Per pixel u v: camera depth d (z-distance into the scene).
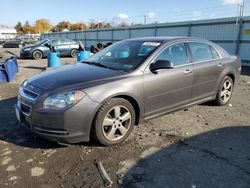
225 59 5.76
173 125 4.76
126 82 3.93
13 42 38.25
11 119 5.14
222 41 17.39
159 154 3.71
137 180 3.11
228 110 5.70
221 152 3.78
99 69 4.30
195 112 5.50
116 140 3.96
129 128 4.11
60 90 3.55
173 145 3.98
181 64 4.76
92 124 3.72
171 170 3.32
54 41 19.78
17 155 3.72
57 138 3.55
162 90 4.40
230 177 3.18
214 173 3.26
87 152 3.76
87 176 3.20
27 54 18.67
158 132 4.43
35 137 4.27
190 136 4.30
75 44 20.67
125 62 4.43
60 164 3.48
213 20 17.70
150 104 4.30
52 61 13.63
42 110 3.51
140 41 4.95
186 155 3.68
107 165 3.43
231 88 6.07
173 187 2.99
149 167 3.38
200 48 5.26
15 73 10.72
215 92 5.61
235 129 4.62
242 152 3.79
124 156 3.65
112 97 3.79
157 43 4.64
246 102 6.46
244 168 3.38
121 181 3.09
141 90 4.10
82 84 3.69
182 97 4.82
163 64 4.14
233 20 16.47
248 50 15.79
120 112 3.95
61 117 3.46
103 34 31.42
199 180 3.12
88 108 3.58
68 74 4.09
